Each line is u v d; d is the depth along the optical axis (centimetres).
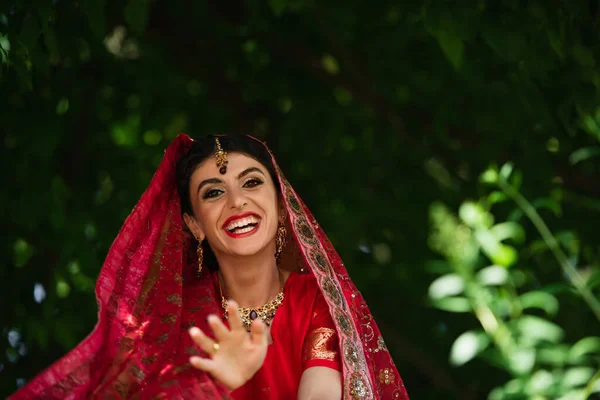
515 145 721
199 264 355
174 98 809
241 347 285
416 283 839
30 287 664
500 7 469
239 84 807
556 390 487
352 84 779
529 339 498
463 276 518
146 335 314
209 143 347
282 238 363
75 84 720
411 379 824
